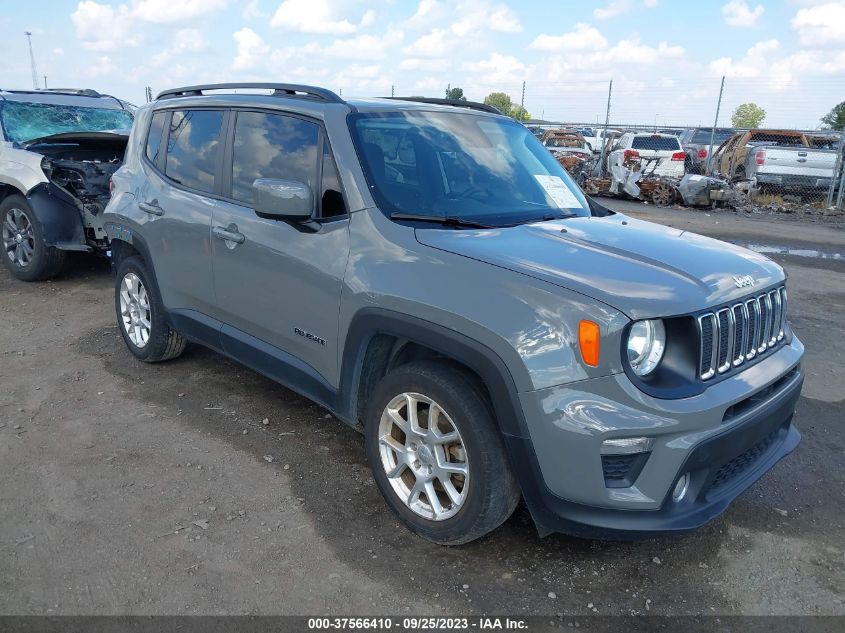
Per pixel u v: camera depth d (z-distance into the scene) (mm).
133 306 5203
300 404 4648
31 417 4348
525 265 2869
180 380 4988
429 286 2982
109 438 4102
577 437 2600
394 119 3836
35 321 6270
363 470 3834
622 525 2668
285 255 3648
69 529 3219
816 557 3199
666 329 2699
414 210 3422
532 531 3312
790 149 17625
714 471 2803
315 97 3896
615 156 17922
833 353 6027
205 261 4258
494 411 2879
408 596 2857
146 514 3354
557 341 2639
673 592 2936
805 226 14055
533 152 4375
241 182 4078
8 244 7586
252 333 4078
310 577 2949
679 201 16875
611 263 2934
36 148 7668
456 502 3025
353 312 3279
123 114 9164
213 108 4395
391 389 3197
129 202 4934
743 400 2854
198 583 2887
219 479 3693
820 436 4453
